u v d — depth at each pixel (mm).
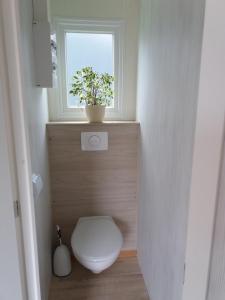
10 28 799
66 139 2021
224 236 721
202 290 795
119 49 2078
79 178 2119
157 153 1547
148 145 1772
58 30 1980
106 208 2219
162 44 1396
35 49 1535
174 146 1235
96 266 1694
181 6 1105
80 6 1956
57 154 2043
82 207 2186
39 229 1475
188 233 808
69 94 2154
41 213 1584
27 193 930
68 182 2117
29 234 972
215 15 635
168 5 1280
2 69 808
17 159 896
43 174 1738
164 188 1413
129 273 2090
